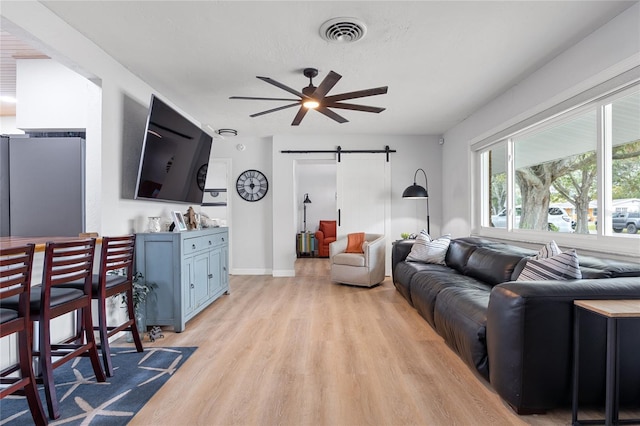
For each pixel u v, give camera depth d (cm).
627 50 226
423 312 325
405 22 245
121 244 252
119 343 290
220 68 322
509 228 389
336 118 354
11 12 203
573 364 172
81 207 306
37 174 308
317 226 915
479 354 207
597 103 259
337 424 173
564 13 233
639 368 175
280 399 197
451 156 543
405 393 203
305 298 434
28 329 168
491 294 192
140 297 299
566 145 304
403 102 418
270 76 339
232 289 487
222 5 226
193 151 403
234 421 176
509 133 372
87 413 184
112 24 248
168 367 240
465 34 262
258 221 607
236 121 504
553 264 212
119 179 310
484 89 375
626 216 239
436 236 586
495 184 430
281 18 241
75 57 254
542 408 175
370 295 448
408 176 588
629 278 188
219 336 301
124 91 318
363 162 586
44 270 180
